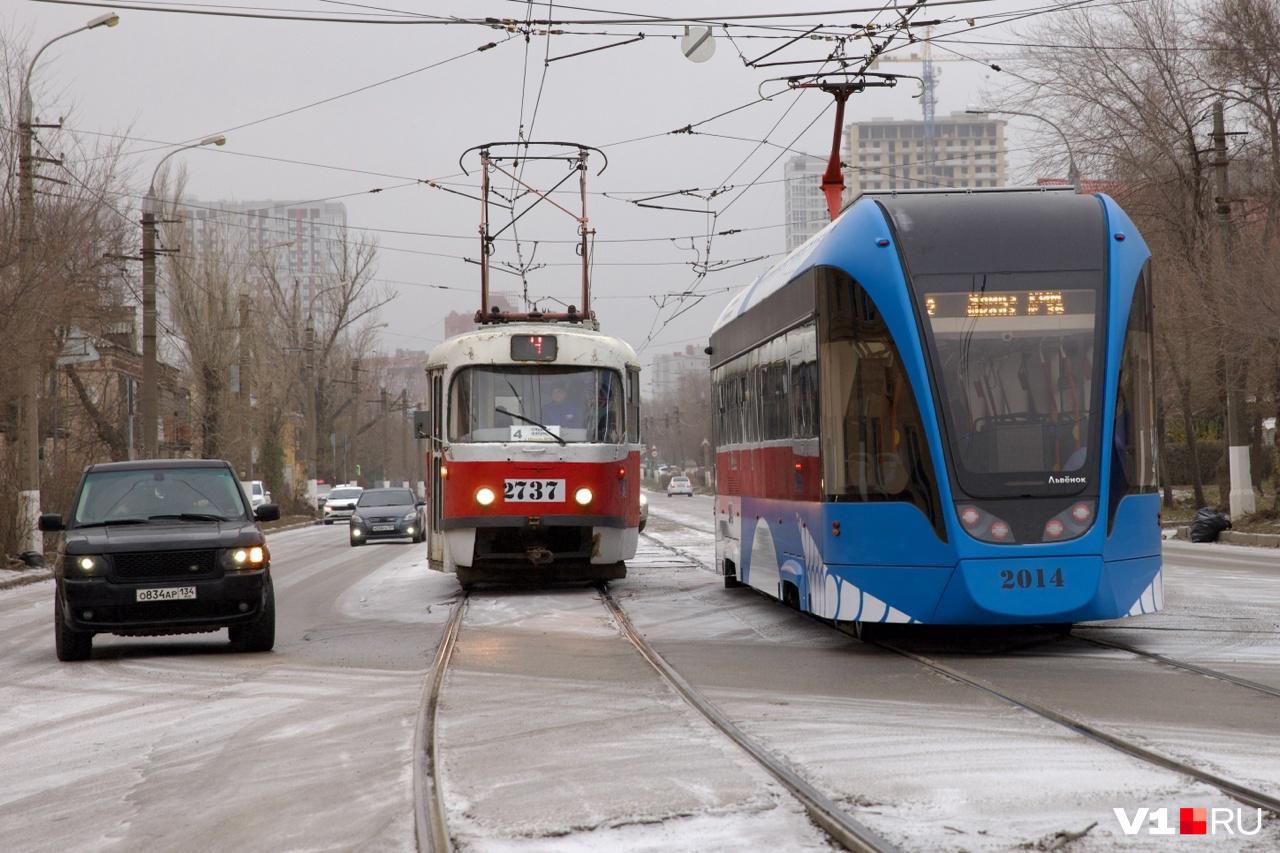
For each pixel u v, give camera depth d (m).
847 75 30.73
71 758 13.38
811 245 20.88
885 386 18.11
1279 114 50.66
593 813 10.00
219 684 18.03
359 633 24.12
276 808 10.68
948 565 17.45
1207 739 12.12
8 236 45.62
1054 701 14.38
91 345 52.53
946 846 8.81
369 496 63.88
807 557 19.91
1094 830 9.15
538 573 30.44
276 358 100.00
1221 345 49.62
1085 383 17.88
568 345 29.92
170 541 20.92
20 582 43.19
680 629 22.88
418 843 9.29
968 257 18.20
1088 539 17.42
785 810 9.95
